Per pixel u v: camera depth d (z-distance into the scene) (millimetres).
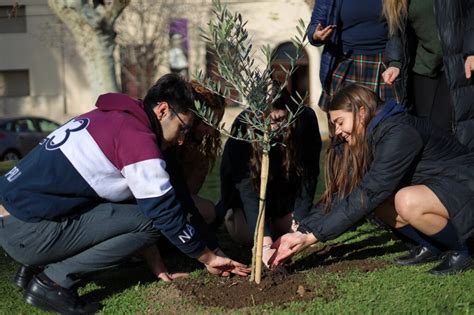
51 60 24234
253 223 4453
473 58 4508
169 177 3686
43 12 23812
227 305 3635
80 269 3615
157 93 3607
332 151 4062
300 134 4395
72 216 3557
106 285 4105
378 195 3791
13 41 24109
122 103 3584
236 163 4441
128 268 4449
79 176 3486
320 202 4172
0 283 4199
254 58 4039
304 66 21844
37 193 3490
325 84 5027
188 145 4453
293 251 3920
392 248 4703
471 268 3930
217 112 4148
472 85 4648
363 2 4754
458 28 4586
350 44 4883
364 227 5250
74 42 23891
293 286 3822
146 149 3471
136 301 3781
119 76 22031
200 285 3953
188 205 4059
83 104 24422
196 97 3797
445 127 4906
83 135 3518
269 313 3482
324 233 3855
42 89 24359
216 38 3557
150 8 20969
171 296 3824
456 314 3318
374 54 4867
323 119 20531
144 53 21188
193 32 20609
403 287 3736
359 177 3938
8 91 24531
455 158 3955
